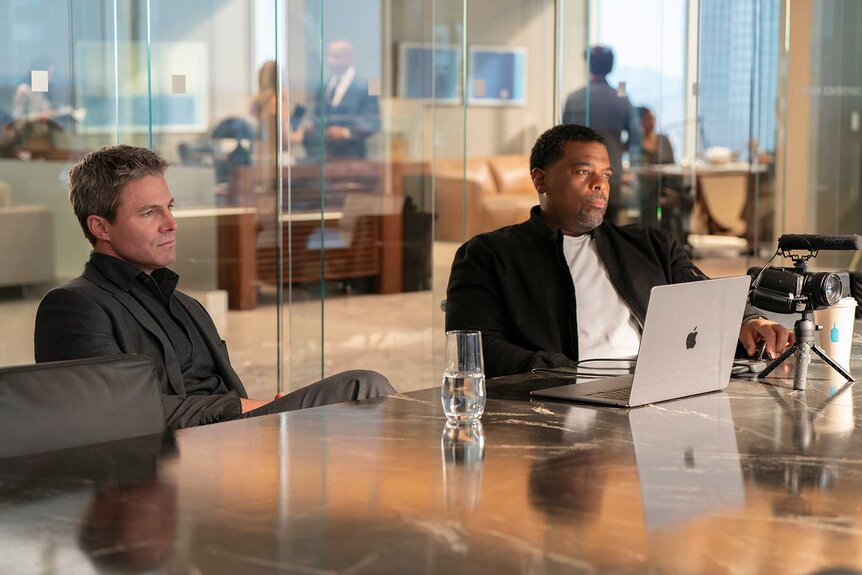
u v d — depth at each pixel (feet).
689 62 20.92
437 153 20.07
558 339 9.98
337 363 18.24
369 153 19.52
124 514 3.98
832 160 23.18
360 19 19.16
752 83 21.63
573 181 10.34
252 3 17.97
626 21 20.36
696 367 6.44
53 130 14.56
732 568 3.39
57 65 14.56
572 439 5.22
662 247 10.61
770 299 6.89
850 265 22.29
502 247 10.23
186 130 17.46
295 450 4.97
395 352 18.70
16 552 3.58
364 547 3.58
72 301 7.98
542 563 3.42
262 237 18.53
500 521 3.86
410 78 19.70
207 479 4.46
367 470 4.59
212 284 18.11
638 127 20.68
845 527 3.82
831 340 7.36
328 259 19.04
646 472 4.58
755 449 5.04
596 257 10.40
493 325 10.01
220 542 3.65
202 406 7.83
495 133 20.99
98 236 8.46
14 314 14.32
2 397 5.22
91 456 4.86
